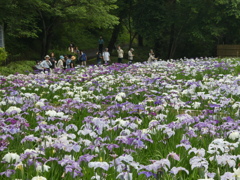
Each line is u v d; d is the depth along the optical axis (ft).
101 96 31.17
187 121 18.78
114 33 163.12
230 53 145.38
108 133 18.69
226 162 13.35
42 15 120.06
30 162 13.10
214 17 143.84
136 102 30.42
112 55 166.09
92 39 190.90
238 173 11.47
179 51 167.32
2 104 26.18
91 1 110.52
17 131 17.15
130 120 21.02
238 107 24.23
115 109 23.76
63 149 14.49
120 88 37.60
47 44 119.96
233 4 137.90
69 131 19.53
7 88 39.14
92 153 14.85
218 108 23.70
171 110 25.91
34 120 21.88
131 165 12.50
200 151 14.23
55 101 32.01
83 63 124.26
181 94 32.27
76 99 25.80
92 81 44.96
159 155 15.44
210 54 164.86
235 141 17.33
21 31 103.40
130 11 158.51
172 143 16.81
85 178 12.66
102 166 11.85
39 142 15.58
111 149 14.87
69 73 66.18
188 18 149.89
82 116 23.81
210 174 12.23
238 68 57.41
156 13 150.00
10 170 12.34
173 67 63.87
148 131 18.33
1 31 112.68
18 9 103.76
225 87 31.58
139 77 47.75
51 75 58.59
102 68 68.23
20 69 76.69
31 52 134.00
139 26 154.40
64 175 12.28
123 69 67.31
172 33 158.20
